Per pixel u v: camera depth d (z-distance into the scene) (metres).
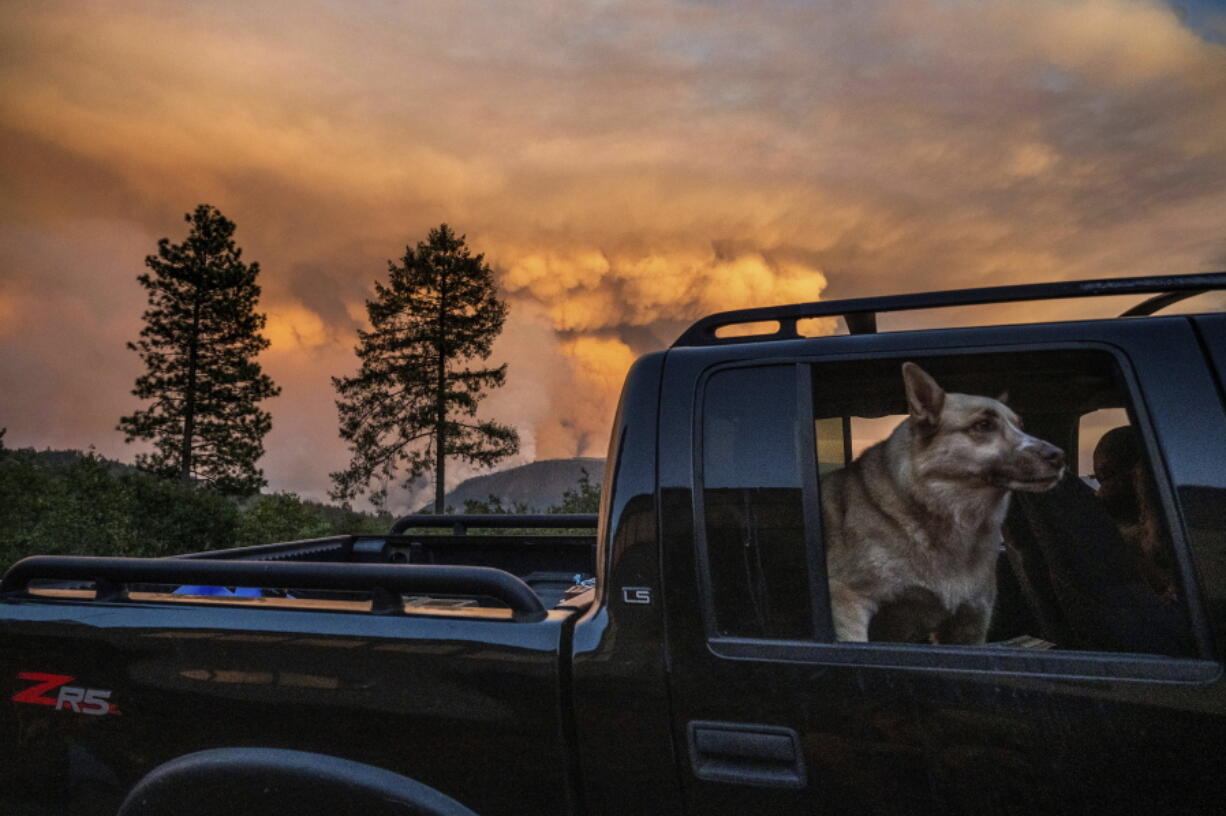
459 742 1.59
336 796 1.61
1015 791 1.33
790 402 1.63
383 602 1.75
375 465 30.66
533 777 1.56
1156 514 1.43
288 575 1.78
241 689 1.74
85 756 1.83
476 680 1.61
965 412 1.93
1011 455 1.87
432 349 31.28
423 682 1.63
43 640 1.93
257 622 1.78
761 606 1.54
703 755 1.49
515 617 1.66
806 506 1.56
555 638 1.61
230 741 1.73
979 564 2.00
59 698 1.89
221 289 31.09
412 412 30.75
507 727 1.58
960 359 1.61
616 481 1.70
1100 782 1.30
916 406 1.96
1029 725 1.34
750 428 1.64
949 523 1.96
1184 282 1.55
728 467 1.63
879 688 1.42
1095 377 1.71
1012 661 1.38
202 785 1.68
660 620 1.57
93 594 2.04
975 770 1.35
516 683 1.59
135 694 1.82
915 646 1.44
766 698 1.47
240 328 31.61
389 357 31.64
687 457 1.65
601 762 1.54
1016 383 1.93
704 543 1.59
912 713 1.40
